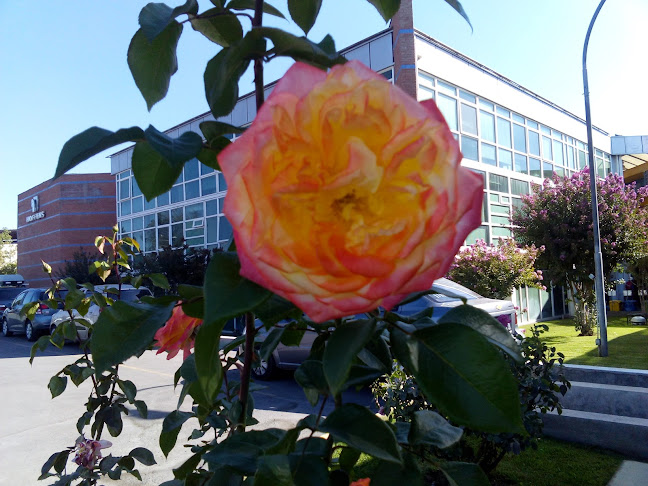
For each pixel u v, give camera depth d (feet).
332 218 1.77
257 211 1.78
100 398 6.86
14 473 15.02
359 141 1.72
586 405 15.26
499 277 38.88
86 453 6.54
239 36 3.48
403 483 2.73
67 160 2.50
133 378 29.53
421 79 44.91
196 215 66.59
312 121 1.85
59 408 22.88
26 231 125.29
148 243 75.10
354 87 1.89
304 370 3.04
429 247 1.81
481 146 52.13
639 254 45.29
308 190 1.72
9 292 64.95
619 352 28.84
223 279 2.13
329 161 1.78
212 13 3.17
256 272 1.84
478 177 1.91
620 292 78.64
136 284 6.57
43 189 116.57
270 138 1.82
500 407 2.24
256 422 4.53
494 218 52.85
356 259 1.72
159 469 14.30
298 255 1.74
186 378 4.03
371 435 2.47
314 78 1.99
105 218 109.81
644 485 11.75
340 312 1.76
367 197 1.78
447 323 2.46
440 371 2.35
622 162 89.86
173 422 4.44
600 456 13.66
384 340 3.31
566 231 44.93
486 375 2.29
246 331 3.66
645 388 15.07
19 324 54.54
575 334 40.65
